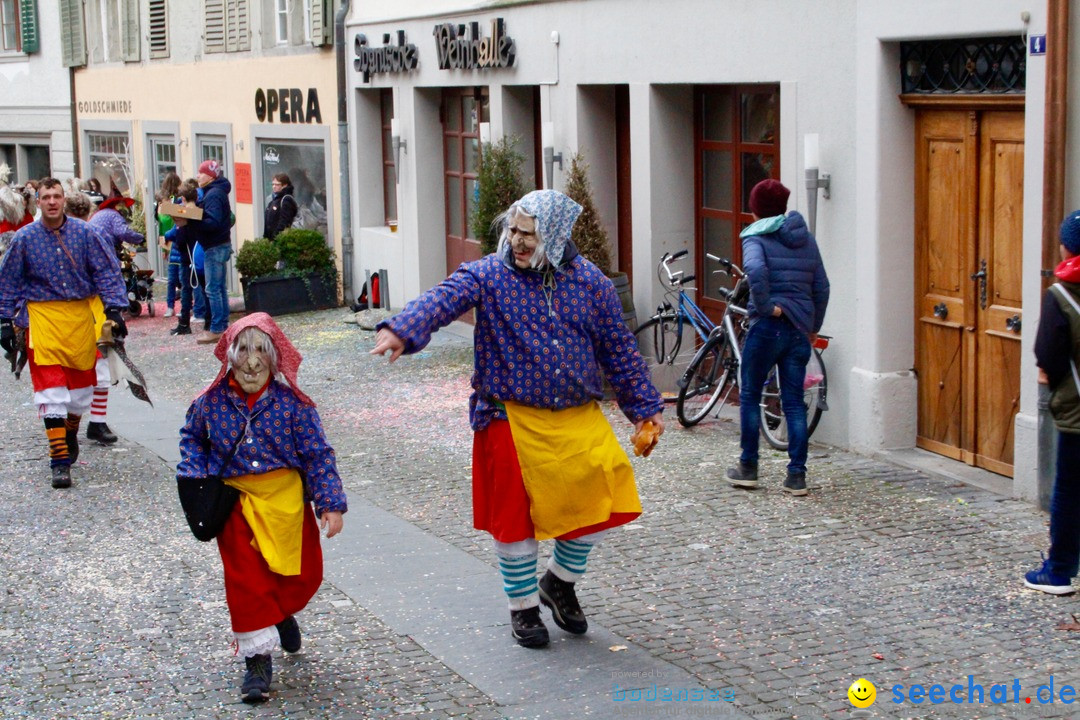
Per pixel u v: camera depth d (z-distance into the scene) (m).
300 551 5.17
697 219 11.18
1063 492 5.87
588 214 11.14
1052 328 5.69
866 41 8.42
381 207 17.25
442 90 15.40
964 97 7.89
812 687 5.04
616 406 10.78
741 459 8.02
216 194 15.34
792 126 9.23
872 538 6.92
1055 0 6.89
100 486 8.78
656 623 5.81
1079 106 6.92
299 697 5.16
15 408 11.95
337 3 16.83
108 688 5.30
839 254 8.90
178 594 6.50
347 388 12.19
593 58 11.49
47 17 25.89
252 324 5.05
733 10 9.70
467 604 6.18
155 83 22.25
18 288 8.77
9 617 6.21
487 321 5.27
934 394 8.54
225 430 5.07
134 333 16.47
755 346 7.82
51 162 26.52
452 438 9.96
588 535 5.43
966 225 8.08
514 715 4.89
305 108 17.98
